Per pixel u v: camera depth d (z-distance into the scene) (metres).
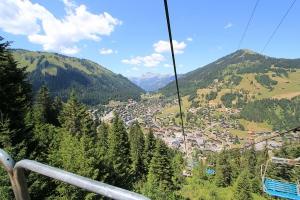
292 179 25.22
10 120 11.57
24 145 11.56
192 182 49.47
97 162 15.57
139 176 40.09
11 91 12.63
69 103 28.19
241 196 36.38
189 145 152.00
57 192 13.18
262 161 51.28
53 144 17.22
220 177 47.97
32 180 10.50
